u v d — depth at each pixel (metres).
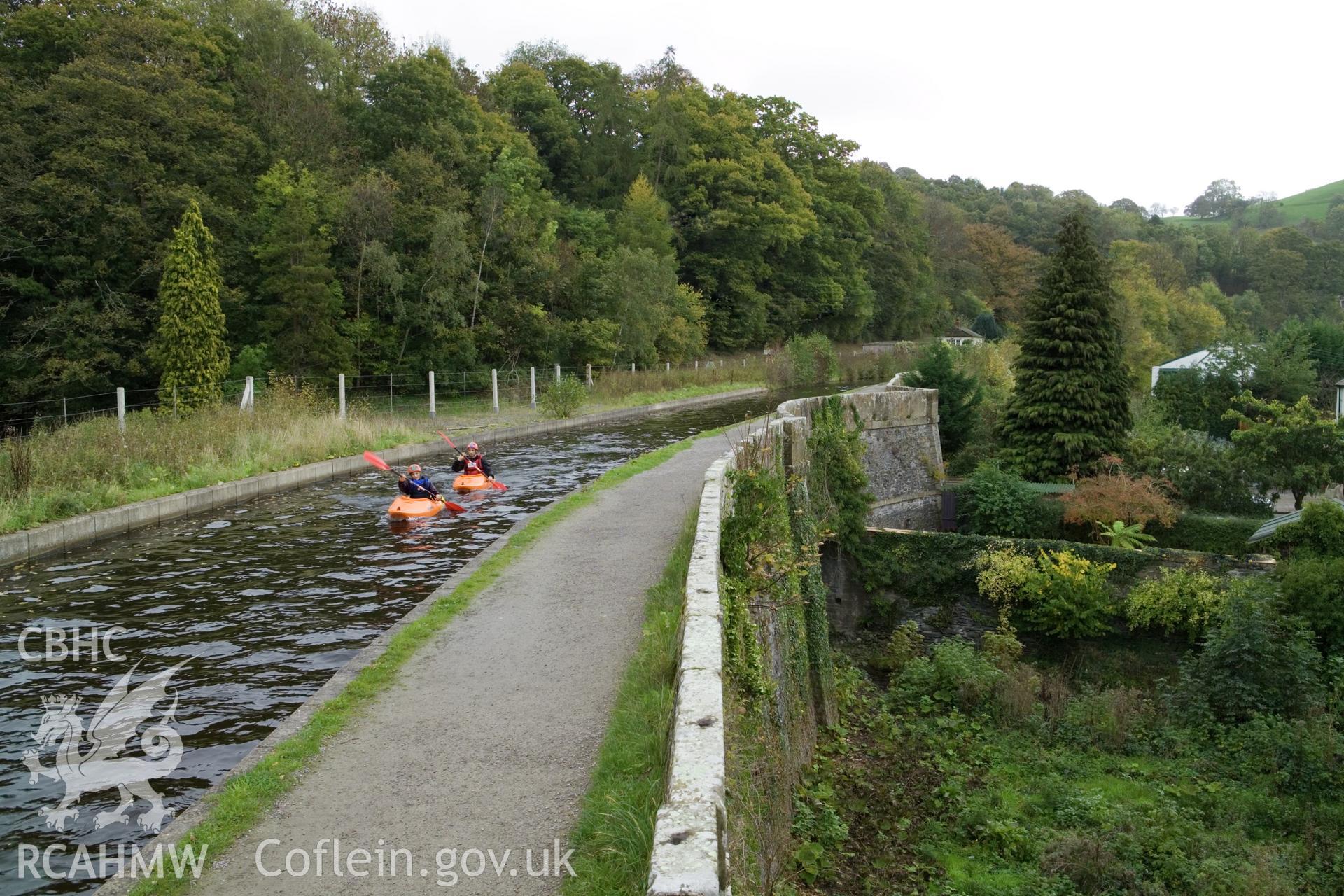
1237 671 13.59
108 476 15.18
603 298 44.03
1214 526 18.92
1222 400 28.77
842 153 76.19
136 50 29.92
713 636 5.26
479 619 8.52
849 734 12.70
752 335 61.88
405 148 38.75
